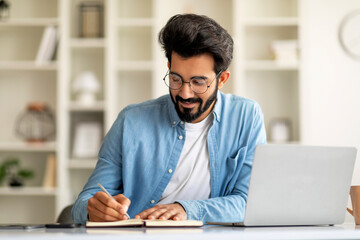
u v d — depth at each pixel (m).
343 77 4.07
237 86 3.81
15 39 4.11
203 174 1.76
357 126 4.05
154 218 1.34
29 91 4.11
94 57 4.12
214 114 1.76
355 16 4.09
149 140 1.76
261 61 3.84
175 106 1.62
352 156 1.39
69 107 3.86
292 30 4.04
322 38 4.09
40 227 1.32
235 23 3.84
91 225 1.29
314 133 4.04
